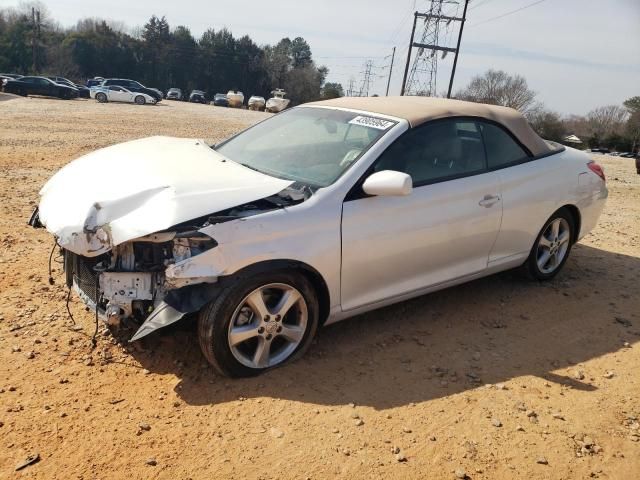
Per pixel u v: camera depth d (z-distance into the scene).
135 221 3.10
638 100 71.62
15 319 3.94
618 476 2.87
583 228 5.35
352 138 4.04
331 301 3.64
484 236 4.36
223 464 2.73
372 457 2.85
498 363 3.84
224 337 3.24
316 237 3.44
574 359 3.97
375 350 3.88
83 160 4.19
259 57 100.56
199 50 95.00
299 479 2.67
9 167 9.56
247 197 3.31
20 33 79.25
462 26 46.81
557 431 3.17
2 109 23.67
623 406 3.44
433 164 4.08
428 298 4.79
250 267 3.23
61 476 2.58
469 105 4.56
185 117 27.42
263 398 3.25
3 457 2.67
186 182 3.39
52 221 3.36
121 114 26.09
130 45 89.75
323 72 113.06
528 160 4.76
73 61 83.06
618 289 5.35
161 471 2.66
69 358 3.52
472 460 2.89
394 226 3.77
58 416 2.98
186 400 3.19
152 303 3.26
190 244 3.13
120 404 3.12
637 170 19.23
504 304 4.77
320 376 3.52
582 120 79.44
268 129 4.73
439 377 3.61
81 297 3.66
